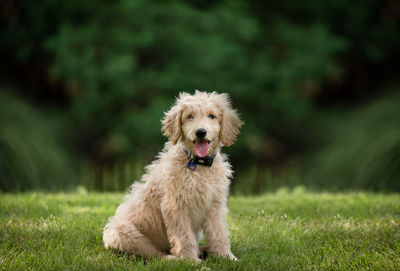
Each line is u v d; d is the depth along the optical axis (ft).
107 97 46.93
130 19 47.83
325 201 23.98
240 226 19.47
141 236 15.03
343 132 46.65
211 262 13.99
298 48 49.21
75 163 46.83
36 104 58.08
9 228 17.53
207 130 14.51
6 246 15.20
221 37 47.39
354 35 55.01
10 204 21.91
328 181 41.45
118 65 44.21
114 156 51.88
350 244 15.76
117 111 51.01
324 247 15.49
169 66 48.08
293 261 14.25
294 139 56.13
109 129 51.60
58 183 40.98
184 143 15.25
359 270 13.01
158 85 46.50
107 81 45.68
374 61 58.85
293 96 50.62
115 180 46.44
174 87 46.55
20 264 13.41
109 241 15.37
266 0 54.90
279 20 53.11
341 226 17.94
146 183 15.64
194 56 46.80
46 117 51.49
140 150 49.78
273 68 48.08
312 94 57.57
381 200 23.44
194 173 14.55
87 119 50.98
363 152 39.01
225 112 15.64
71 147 51.39
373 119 41.68
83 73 45.14
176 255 14.44
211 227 15.06
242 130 49.03
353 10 53.42
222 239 14.97
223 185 15.17
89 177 46.42
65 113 54.75
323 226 18.74
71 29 46.98
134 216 15.48
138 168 47.67
